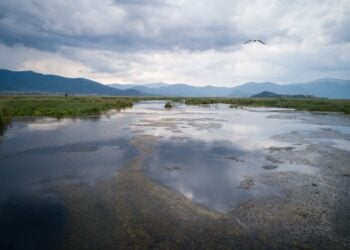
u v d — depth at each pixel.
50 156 17.22
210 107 75.62
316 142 22.50
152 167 15.00
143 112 53.00
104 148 19.42
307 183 12.64
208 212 9.67
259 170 14.70
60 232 8.30
